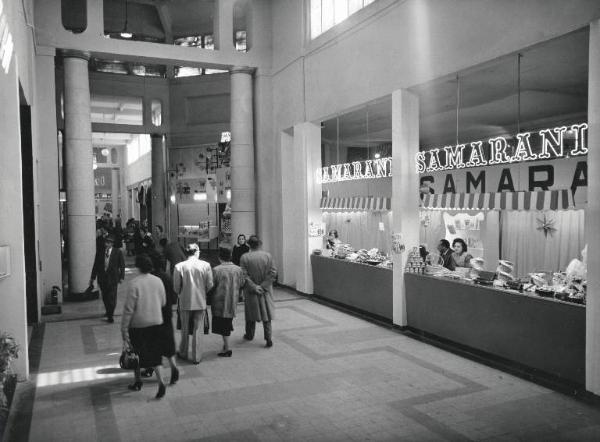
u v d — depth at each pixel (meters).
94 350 6.99
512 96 10.27
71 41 10.47
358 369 5.96
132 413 4.75
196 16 16.86
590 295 4.90
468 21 6.41
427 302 7.31
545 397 5.01
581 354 5.07
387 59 8.00
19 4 6.64
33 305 8.57
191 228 19.23
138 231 16.12
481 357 6.35
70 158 10.70
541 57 7.55
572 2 5.09
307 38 10.57
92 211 10.98
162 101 17.66
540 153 5.70
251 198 12.23
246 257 7.05
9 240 5.61
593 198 4.89
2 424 4.12
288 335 7.61
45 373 5.97
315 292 10.65
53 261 10.35
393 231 7.96
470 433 4.24
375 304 8.54
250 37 12.19
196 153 18.31
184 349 6.45
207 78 17.42
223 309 6.48
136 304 4.95
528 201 6.41
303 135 10.70
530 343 5.65
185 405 4.93
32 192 8.43
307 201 10.69
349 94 9.05
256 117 12.34
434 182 13.23
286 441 4.14
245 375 5.80
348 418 4.58
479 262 8.29
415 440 4.13
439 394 5.13
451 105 11.09
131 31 17.16
